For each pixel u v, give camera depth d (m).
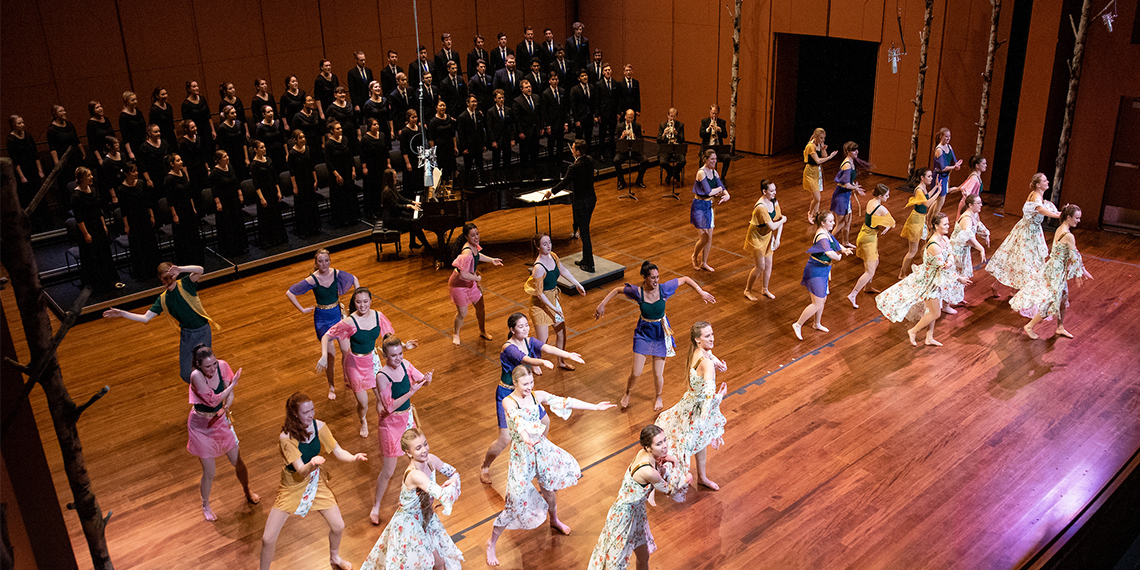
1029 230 10.38
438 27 18.34
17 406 3.78
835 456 7.70
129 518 7.16
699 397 6.82
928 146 15.40
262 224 12.45
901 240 12.80
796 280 11.47
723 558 6.47
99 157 12.95
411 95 15.30
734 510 7.02
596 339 10.01
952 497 7.11
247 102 16.34
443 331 10.30
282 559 6.64
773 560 6.43
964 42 14.36
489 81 16.41
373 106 14.66
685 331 10.11
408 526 5.70
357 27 17.27
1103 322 10.09
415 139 14.06
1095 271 11.56
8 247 3.61
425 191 13.87
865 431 8.05
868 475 7.41
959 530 6.71
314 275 8.56
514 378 6.28
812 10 16.00
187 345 8.33
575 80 17.58
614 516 5.79
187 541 6.88
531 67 16.38
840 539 6.64
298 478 5.95
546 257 8.73
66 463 4.03
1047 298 9.53
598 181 16.05
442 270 12.16
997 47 13.52
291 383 9.23
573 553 6.59
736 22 16.06
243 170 13.90
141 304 11.23
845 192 12.23
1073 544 6.58
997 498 7.09
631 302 10.95
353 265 12.44
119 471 7.80
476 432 8.22
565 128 16.78
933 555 6.45
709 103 18.23
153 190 12.77
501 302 11.08
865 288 11.09
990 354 9.41
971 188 11.46
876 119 15.96
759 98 17.33
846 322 10.24
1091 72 12.45
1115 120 12.42
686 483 6.12
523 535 6.81
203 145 13.26
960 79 14.61
